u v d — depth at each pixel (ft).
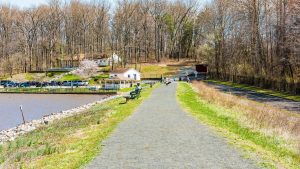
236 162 45.06
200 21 515.09
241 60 322.96
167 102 127.44
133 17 490.90
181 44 547.08
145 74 414.41
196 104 118.32
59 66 475.72
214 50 386.11
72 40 492.54
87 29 505.25
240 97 165.48
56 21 478.59
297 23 205.05
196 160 46.26
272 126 73.15
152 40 537.65
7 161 54.54
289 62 210.18
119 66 448.65
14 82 364.99
